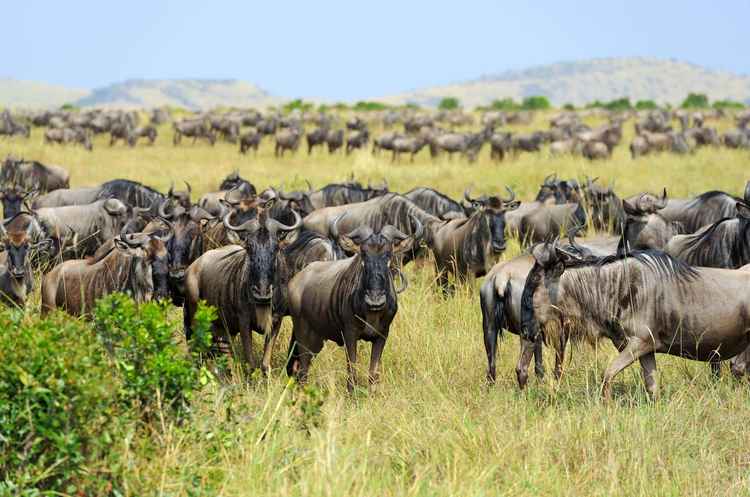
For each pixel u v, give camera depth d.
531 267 33.69
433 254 51.66
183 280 38.81
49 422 21.52
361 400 32.59
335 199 64.56
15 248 40.62
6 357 22.12
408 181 99.81
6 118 167.62
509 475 25.34
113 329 24.80
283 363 37.50
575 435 27.62
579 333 31.84
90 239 54.78
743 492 25.08
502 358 36.41
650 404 30.69
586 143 133.25
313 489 22.56
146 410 23.66
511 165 119.25
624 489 24.91
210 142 179.75
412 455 26.53
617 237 45.28
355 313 32.75
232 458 24.42
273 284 34.00
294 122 196.75
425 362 36.19
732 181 94.94
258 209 45.72
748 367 33.41
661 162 122.44
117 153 150.25
